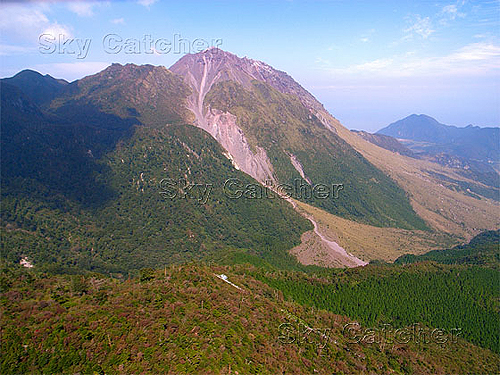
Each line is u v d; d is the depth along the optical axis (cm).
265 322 8331
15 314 6650
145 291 8012
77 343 6181
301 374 7119
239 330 7512
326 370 7638
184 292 8306
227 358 6519
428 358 9400
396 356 9075
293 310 9969
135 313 7094
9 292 7356
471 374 9112
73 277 8775
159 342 6519
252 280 11319
